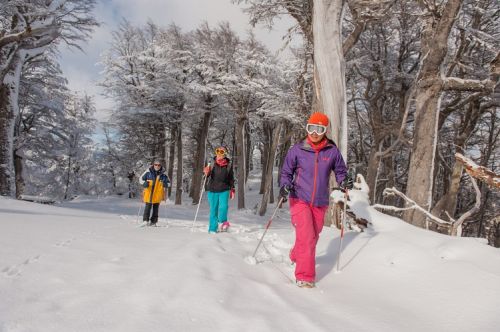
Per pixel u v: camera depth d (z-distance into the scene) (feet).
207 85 82.74
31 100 79.30
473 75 51.52
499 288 9.05
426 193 30.45
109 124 102.78
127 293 8.42
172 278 9.45
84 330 6.58
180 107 96.73
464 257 11.51
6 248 12.25
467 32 43.27
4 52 53.26
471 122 55.52
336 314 8.48
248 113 83.61
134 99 99.30
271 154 74.43
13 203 32.89
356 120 80.84
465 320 8.14
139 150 104.83
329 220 21.26
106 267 10.42
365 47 58.65
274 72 80.69
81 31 54.49
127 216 37.78
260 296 9.08
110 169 120.26
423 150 30.86
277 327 7.23
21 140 75.10
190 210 75.56
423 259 11.54
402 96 61.41
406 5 49.98
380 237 14.38
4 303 7.56
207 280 9.51
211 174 22.16
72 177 111.96
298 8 34.78
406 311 8.96
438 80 30.58
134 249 13.19
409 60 62.28
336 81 24.02
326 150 12.09
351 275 11.80
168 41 93.61
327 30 24.11
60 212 31.81
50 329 6.56
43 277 9.45
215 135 135.95
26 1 49.19
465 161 17.20
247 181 134.51
